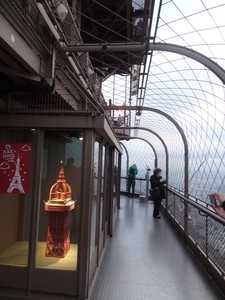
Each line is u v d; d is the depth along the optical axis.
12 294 4.63
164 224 11.21
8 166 4.87
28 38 3.70
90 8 6.88
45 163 5.03
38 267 4.69
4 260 4.81
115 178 12.05
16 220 4.93
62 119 4.75
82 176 4.77
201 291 5.24
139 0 5.69
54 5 3.73
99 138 5.94
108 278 5.69
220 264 5.51
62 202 4.92
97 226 5.93
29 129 4.88
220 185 8.64
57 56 4.78
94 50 4.61
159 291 5.18
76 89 6.27
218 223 5.75
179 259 6.99
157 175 12.71
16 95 5.04
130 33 6.82
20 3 3.42
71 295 4.60
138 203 16.92
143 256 7.14
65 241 4.86
